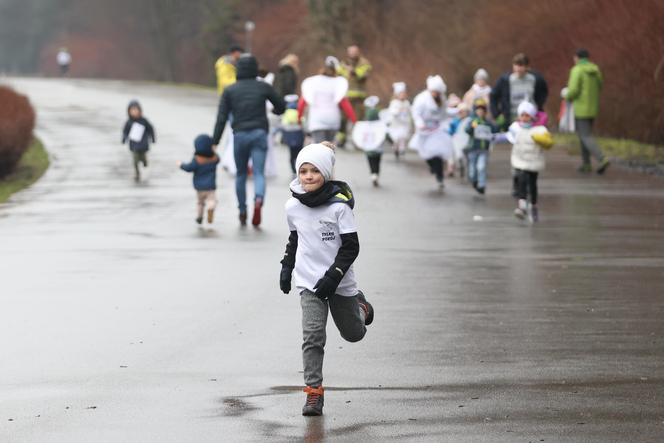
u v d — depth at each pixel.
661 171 59.53
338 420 18.06
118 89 142.88
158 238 38.72
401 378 20.66
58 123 92.38
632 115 73.69
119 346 23.31
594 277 31.14
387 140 79.56
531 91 53.44
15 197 51.59
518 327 24.92
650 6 71.44
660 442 16.75
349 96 75.88
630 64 73.25
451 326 25.06
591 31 81.94
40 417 18.36
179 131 84.62
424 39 119.69
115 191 53.59
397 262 33.81
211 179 42.03
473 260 34.19
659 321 25.50
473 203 48.31
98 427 17.78
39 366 21.70
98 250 36.09
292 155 58.75
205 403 19.11
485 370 21.19
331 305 19.53
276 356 22.42
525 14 94.62
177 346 23.30
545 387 19.97
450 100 59.75
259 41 174.50
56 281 30.73
